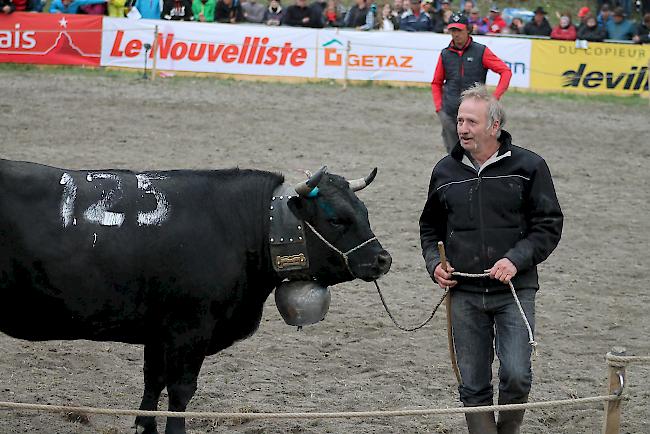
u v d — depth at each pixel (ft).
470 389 25.18
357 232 25.53
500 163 24.81
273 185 26.25
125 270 24.58
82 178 25.17
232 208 25.77
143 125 73.20
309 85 96.17
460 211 25.00
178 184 25.68
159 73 95.86
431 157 69.72
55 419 29.66
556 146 76.28
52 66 95.14
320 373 34.24
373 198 58.23
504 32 111.45
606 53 102.58
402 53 98.94
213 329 25.72
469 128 24.54
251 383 33.01
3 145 64.18
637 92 103.35
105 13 99.30
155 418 27.55
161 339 25.68
